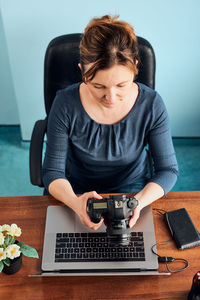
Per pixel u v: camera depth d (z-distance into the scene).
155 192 1.33
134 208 1.12
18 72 2.29
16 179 2.51
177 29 2.08
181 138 2.73
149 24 2.07
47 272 1.16
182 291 1.12
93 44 1.07
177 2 1.97
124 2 1.97
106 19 1.12
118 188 1.62
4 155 2.66
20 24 2.04
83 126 1.40
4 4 1.95
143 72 1.48
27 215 1.31
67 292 1.12
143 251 1.19
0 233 1.07
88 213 1.16
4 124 2.79
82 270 1.16
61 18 2.03
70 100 1.38
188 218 1.27
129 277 1.15
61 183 1.36
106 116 1.38
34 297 1.11
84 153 1.46
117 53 1.06
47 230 1.25
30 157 1.51
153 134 1.43
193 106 2.50
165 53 2.20
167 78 2.34
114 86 1.13
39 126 1.59
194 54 2.20
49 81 1.54
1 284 1.13
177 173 1.43
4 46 2.30
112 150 1.45
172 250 1.21
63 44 1.45
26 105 2.48
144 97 1.38
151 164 1.63
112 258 1.18
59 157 1.43
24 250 1.10
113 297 1.11
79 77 1.53
